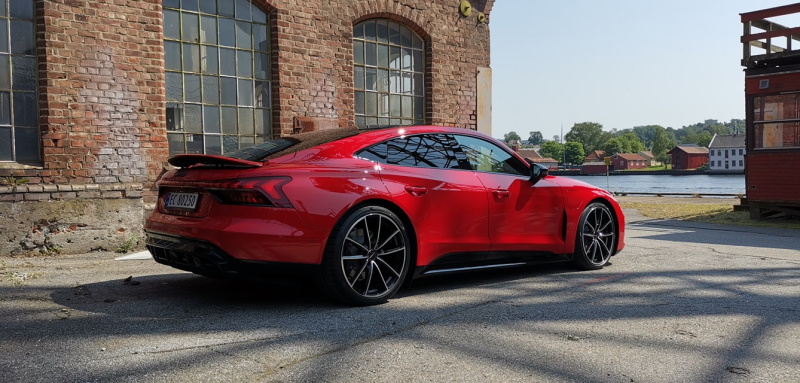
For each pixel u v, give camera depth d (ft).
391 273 12.60
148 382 7.60
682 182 330.13
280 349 9.09
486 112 35.04
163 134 23.24
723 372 8.14
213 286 14.16
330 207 11.63
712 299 12.81
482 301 12.63
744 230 30.22
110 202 21.67
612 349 9.17
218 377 7.82
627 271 16.61
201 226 11.18
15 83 20.35
